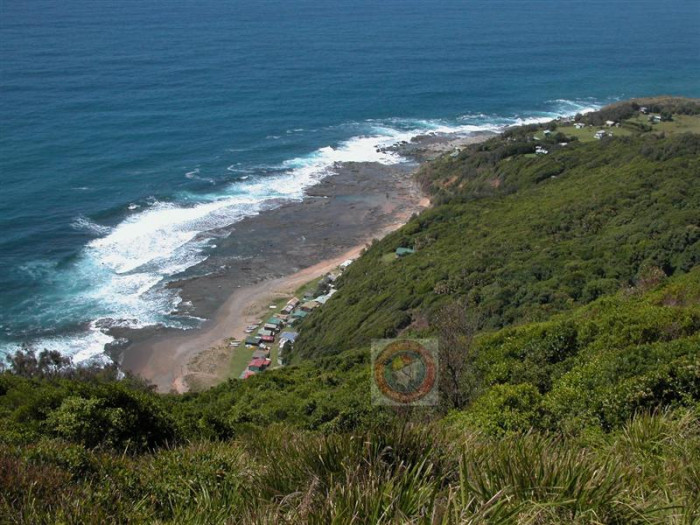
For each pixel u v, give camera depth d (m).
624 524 4.87
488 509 4.37
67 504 5.69
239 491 5.80
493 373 16.73
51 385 22.48
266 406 21.38
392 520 4.38
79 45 122.19
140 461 8.35
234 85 100.62
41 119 76.94
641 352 13.07
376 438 5.72
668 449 6.92
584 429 10.17
